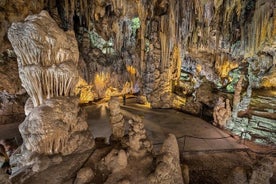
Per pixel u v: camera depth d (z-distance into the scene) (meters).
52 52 2.66
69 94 2.96
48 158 2.58
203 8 8.95
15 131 7.36
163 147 3.14
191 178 4.94
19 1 7.40
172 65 10.87
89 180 2.44
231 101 9.53
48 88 2.69
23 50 2.50
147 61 11.02
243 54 10.34
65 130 2.69
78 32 10.92
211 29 10.13
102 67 11.61
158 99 10.92
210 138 7.03
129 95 14.23
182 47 10.13
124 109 10.45
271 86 12.09
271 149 6.54
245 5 9.23
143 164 2.87
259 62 11.67
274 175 5.21
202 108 9.94
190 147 6.29
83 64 10.82
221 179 4.96
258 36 8.99
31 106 2.91
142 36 10.45
